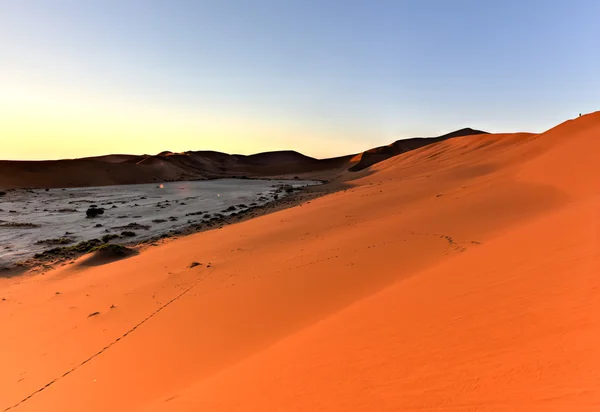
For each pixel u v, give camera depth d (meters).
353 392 4.44
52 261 19.23
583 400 3.22
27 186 69.00
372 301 7.93
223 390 5.46
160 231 27.44
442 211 17.77
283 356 6.15
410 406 3.87
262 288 10.80
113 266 16.47
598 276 5.80
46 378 7.79
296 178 104.88
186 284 12.41
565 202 15.65
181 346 8.20
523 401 3.46
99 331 9.70
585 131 31.94
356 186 46.06
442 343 5.10
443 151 67.88
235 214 33.03
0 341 9.80
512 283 6.63
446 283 7.72
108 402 6.52
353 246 13.99
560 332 4.51
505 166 33.69
